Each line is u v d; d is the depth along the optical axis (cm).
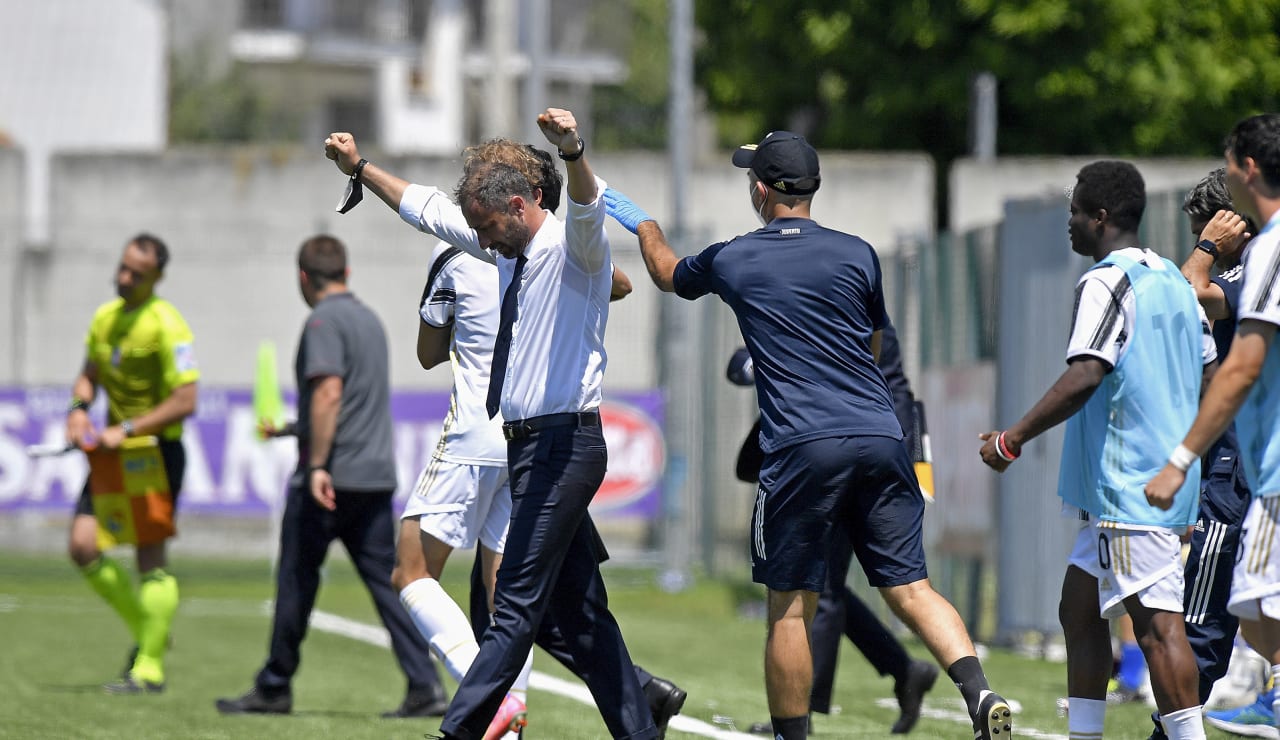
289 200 6328
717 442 5478
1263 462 1590
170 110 12925
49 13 9475
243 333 6238
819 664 2494
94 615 4719
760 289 1867
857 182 6419
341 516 2683
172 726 2505
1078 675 1892
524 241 1795
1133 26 7394
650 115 14525
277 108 13825
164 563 3094
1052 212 3519
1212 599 2081
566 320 1794
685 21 5569
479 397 2058
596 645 1856
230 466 5512
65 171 6372
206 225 6331
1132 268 1764
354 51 13575
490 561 2091
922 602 1856
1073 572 1905
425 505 2066
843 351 1853
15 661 3600
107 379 3014
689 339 5466
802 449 1831
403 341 6159
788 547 1861
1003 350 3800
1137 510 1750
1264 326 1542
